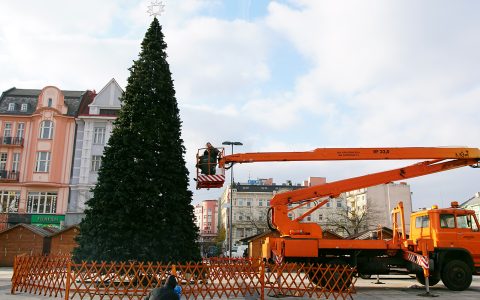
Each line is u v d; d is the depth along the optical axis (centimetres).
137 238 1525
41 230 3616
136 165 1616
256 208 9638
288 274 1437
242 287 1416
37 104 4619
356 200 8762
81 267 1284
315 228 1777
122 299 1282
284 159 1658
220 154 1602
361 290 1703
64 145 4519
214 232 13575
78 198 4331
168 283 839
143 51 1850
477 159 1769
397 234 1784
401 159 1739
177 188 1727
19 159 4481
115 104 4603
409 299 1438
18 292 1425
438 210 1773
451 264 1705
